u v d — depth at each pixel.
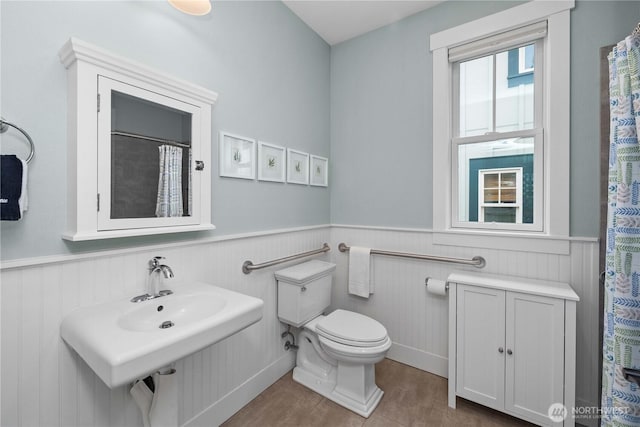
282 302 1.92
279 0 1.98
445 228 2.01
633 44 0.98
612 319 1.11
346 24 2.25
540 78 1.76
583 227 1.59
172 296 1.23
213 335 1.00
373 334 1.65
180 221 1.32
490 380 1.60
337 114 2.53
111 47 1.14
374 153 2.32
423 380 1.98
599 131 1.55
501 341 1.57
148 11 1.26
